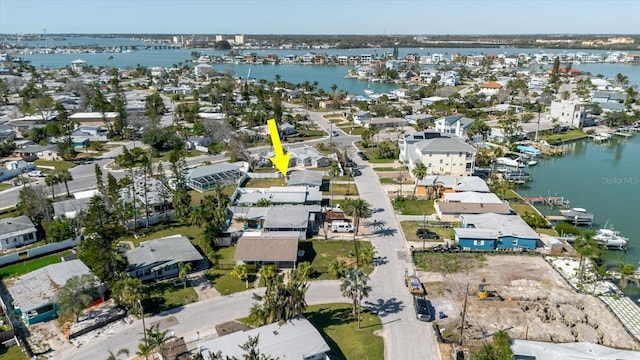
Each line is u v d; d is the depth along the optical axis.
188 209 95.94
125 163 135.88
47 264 77.94
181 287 70.38
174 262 73.62
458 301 66.44
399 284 71.19
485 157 136.25
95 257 66.62
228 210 97.38
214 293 68.75
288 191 107.44
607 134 179.75
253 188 113.06
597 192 119.69
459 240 83.00
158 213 98.56
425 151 120.75
